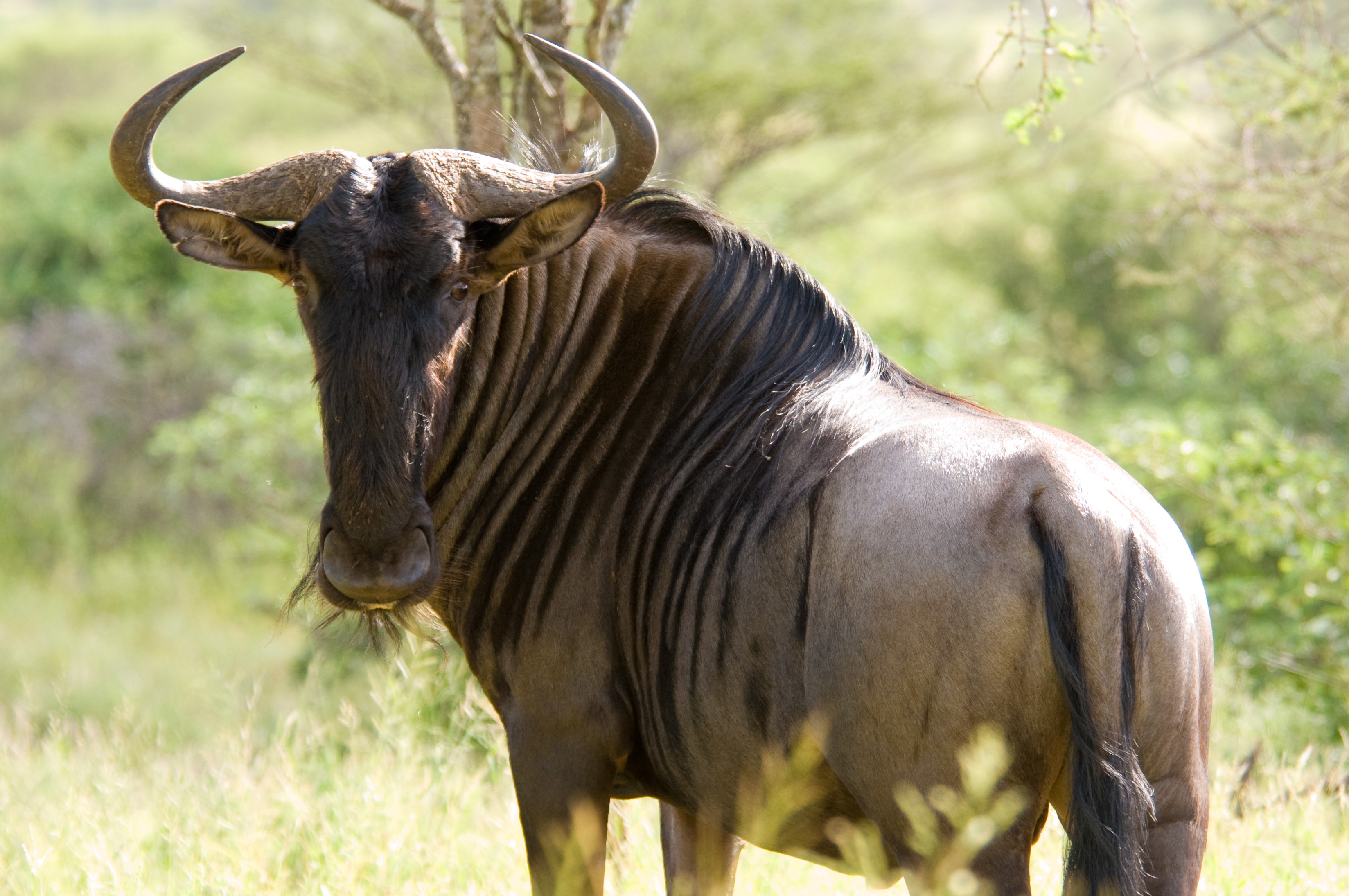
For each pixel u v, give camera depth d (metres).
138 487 53.34
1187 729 9.95
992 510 9.73
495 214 11.95
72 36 100.06
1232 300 30.80
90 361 53.88
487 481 12.92
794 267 12.62
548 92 17.94
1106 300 65.19
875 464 10.41
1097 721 9.40
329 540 11.16
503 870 16.06
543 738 12.30
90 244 62.56
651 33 56.06
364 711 25.53
